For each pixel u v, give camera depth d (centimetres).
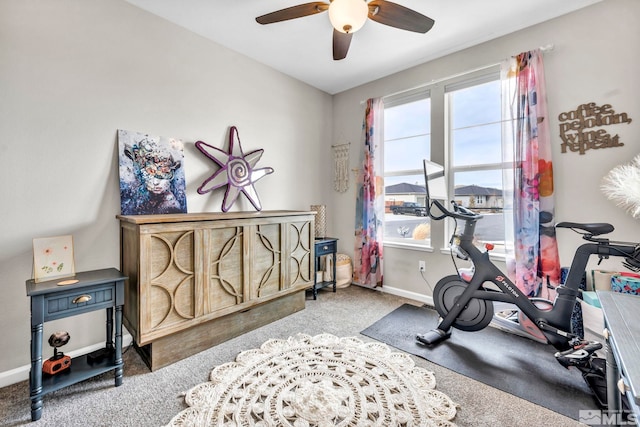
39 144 179
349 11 164
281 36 260
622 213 206
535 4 217
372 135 342
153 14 228
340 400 154
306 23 241
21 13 171
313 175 376
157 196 230
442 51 286
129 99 216
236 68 287
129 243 194
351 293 341
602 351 183
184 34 247
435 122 304
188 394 159
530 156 234
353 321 260
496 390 165
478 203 286
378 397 157
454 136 301
